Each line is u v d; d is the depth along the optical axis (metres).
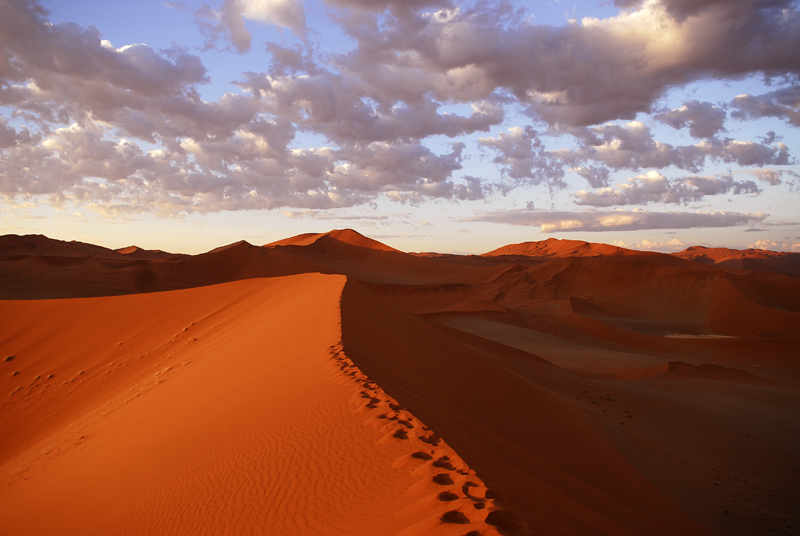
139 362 25.45
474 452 6.29
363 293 23.64
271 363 12.20
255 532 4.58
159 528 5.45
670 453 18.34
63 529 7.23
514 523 3.75
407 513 4.05
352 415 6.93
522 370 31.06
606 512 7.55
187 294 36.84
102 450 11.21
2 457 19.50
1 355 30.12
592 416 20.84
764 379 39.00
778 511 13.95
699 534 10.90
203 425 8.83
